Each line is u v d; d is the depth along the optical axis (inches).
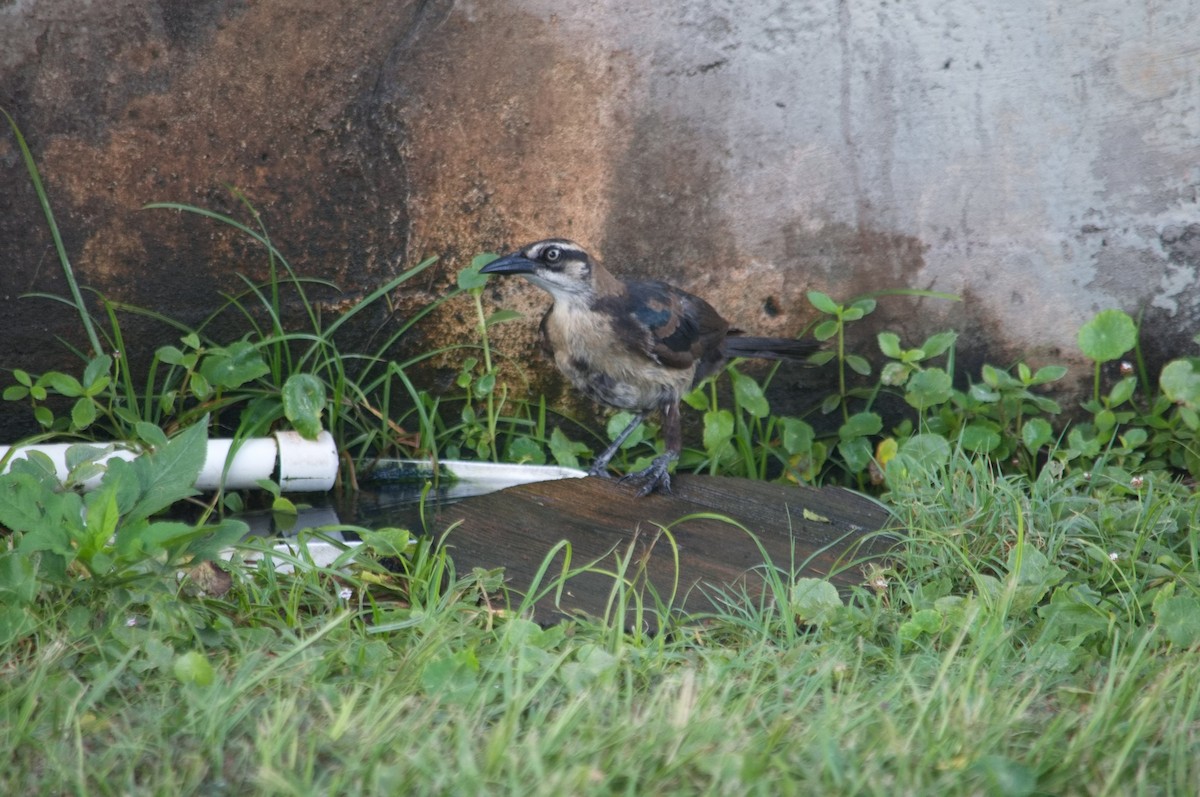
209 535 261.0
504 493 353.1
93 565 247.3
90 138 358.0
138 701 222.2
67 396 380.5
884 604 297.9
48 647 232.7
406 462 396.5
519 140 386.3
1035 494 332.5
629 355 372.8
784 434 406.6
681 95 388.5
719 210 400.2
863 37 387.5
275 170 373.4
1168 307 409.4
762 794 190.5
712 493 362.9
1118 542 316.2
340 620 243.4
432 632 258.4
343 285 390.3
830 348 417.4
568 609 291.1
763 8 382.9
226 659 239.0
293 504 367.9
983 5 385.4
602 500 353.7
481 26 374.0
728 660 257.1
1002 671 249.8
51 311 371.9
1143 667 248.5
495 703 226.8
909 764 202.2
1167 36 386.9
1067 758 202.2
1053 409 390.0
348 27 366.3
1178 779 198.8
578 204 395.2
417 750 203.0
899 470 355.6
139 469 271.4
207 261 377.4
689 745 205.9
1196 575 295.4
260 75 364.5
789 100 391.5
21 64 347.6
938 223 404.2
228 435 394.6
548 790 186.1
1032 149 397.7
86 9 347.9
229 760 200.8
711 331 382.6
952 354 406.9
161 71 357.7
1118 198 401.1
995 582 287.4
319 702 221.9
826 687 237.1
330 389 397.7
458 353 409.4
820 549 329.4
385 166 380.8
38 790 189.8
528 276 366.0
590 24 378.9
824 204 401.7
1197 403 382.9
